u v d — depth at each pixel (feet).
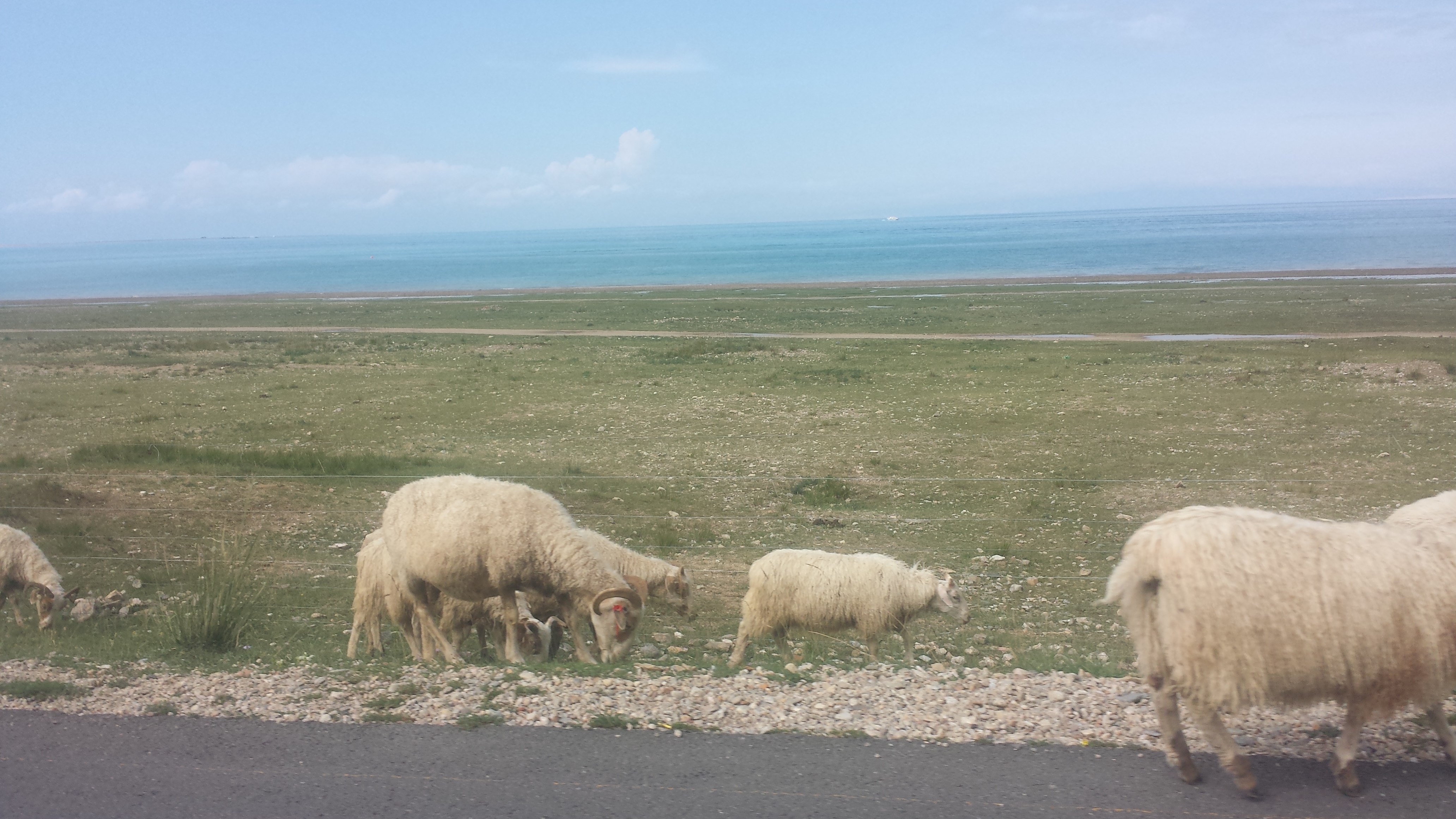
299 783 16.15
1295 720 19.45
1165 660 16.19
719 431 75.46
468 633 33.45
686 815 14.84
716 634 35.40
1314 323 144.56
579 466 63.41
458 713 19.35
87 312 238.68
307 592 38.58
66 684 21.27
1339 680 15.38
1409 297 176.45
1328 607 15.17
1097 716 19.31
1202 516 16.22
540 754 17.22
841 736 18.10
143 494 51.96
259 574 40.22
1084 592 39.17
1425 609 15.26
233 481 55.16
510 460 65.05
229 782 16.21
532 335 160.15
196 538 45.24
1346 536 15.99
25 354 129.39
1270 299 185.98
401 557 28.50
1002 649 32.19
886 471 61.26
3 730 18.58
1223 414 76.02
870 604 32.09
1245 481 55.11
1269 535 15.80
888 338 146.51
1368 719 15.92
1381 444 63.21
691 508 53.21
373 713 19.35
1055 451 65.67
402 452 67.87
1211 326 148.05
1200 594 15.47
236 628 27.76
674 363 119.96
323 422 79.97
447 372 110.83
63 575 39.81
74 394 94.22
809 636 35.68
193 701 20.29
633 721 18.81
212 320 205.67
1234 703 15.52
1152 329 148.56
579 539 29.32
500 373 110.42
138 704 20.10
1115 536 46.75
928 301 223.30
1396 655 15.24
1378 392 82.07
